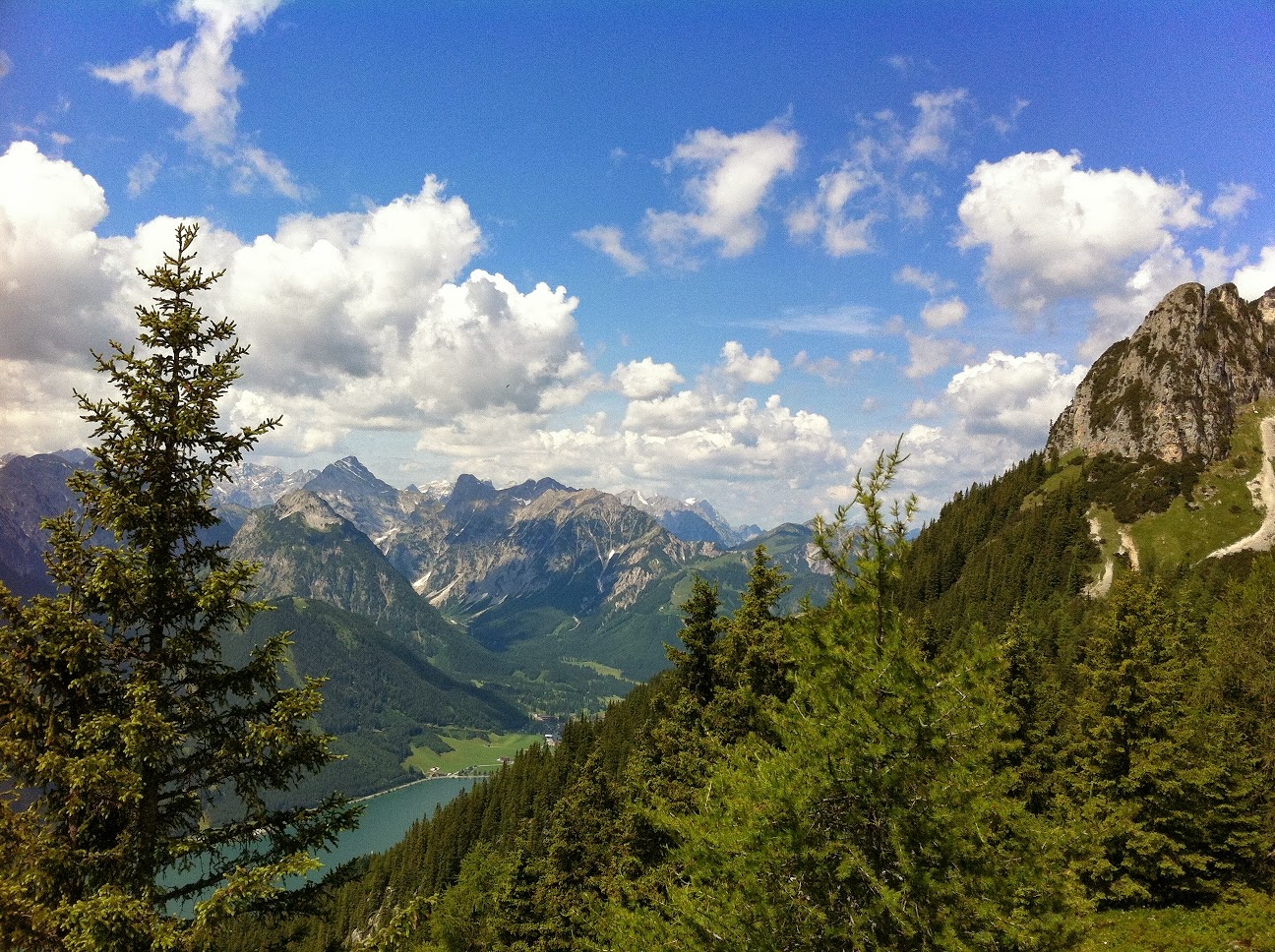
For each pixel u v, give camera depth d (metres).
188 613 12.89
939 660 13.17
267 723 13.01
